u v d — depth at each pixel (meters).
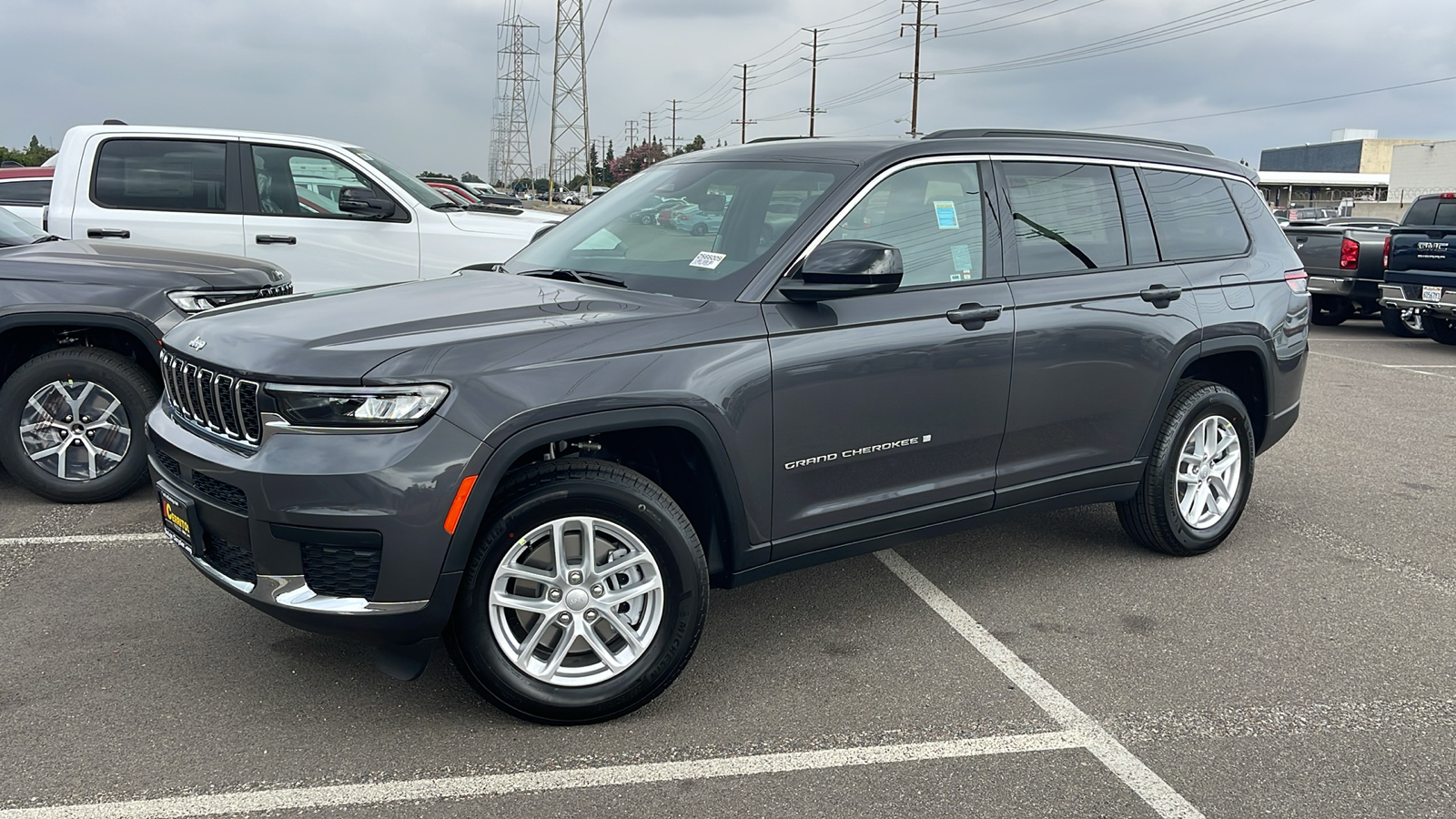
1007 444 4.01
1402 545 5.05
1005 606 4.20
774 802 2.80
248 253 7.46
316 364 2.85
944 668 3.63
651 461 3.46
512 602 3.05
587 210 4.45
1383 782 2.96
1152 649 3.81
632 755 3.02
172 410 3.45
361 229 7.68
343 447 2.82
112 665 3.49
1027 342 3.96
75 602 3.99
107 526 4.88
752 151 4.10
